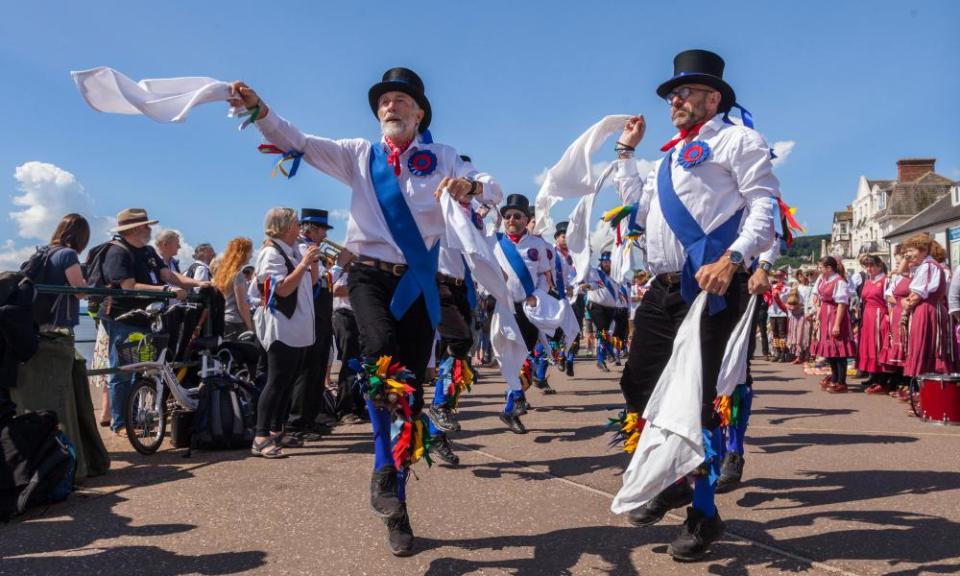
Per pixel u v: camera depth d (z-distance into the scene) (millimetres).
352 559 2734
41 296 4602
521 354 5723
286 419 5523
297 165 3021
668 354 2945
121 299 5465
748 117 3115
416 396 3070
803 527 3049
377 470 2828
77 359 4293
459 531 3070
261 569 2635
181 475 4285
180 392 5266
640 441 2689
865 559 2648
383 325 2936
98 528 3166
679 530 3031
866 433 5395
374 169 3129
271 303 4871
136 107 2588
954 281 6570
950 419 5762
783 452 4688
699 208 2887
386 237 3035
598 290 11477
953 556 2658
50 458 3479
